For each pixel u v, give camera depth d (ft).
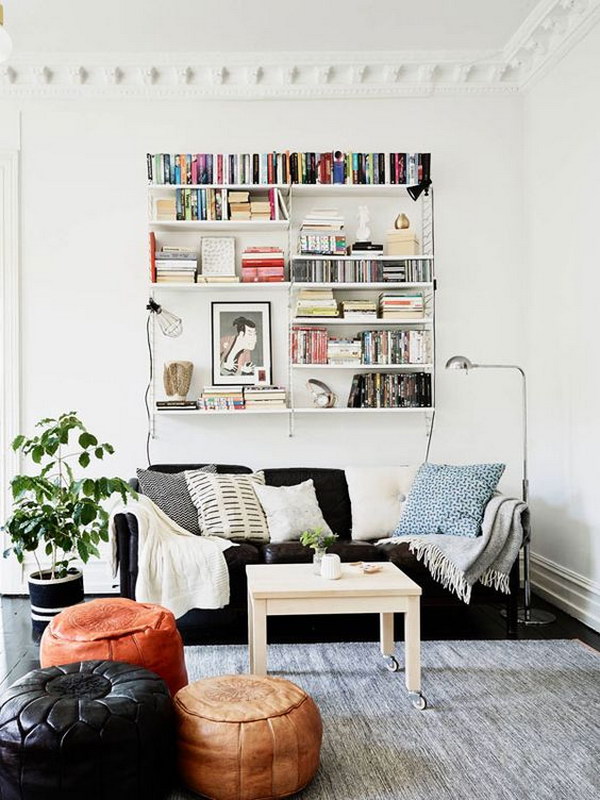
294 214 15.33
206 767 6.68
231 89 15.11
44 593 12.03
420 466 14.15
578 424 13.05
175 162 14.51
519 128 15.62
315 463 15.31
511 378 15.53
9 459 14.79
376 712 8.77
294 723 6.88
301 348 14.73
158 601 11.32
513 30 13.91
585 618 12.62
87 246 15.05
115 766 6.20
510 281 15.56
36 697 6.53
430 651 11.09
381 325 15.47
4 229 14.88
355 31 13.80
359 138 15.38
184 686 8.22
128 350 15.07
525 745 7.88
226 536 12.72
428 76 15.05
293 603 9.02
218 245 15.03
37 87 14.83
